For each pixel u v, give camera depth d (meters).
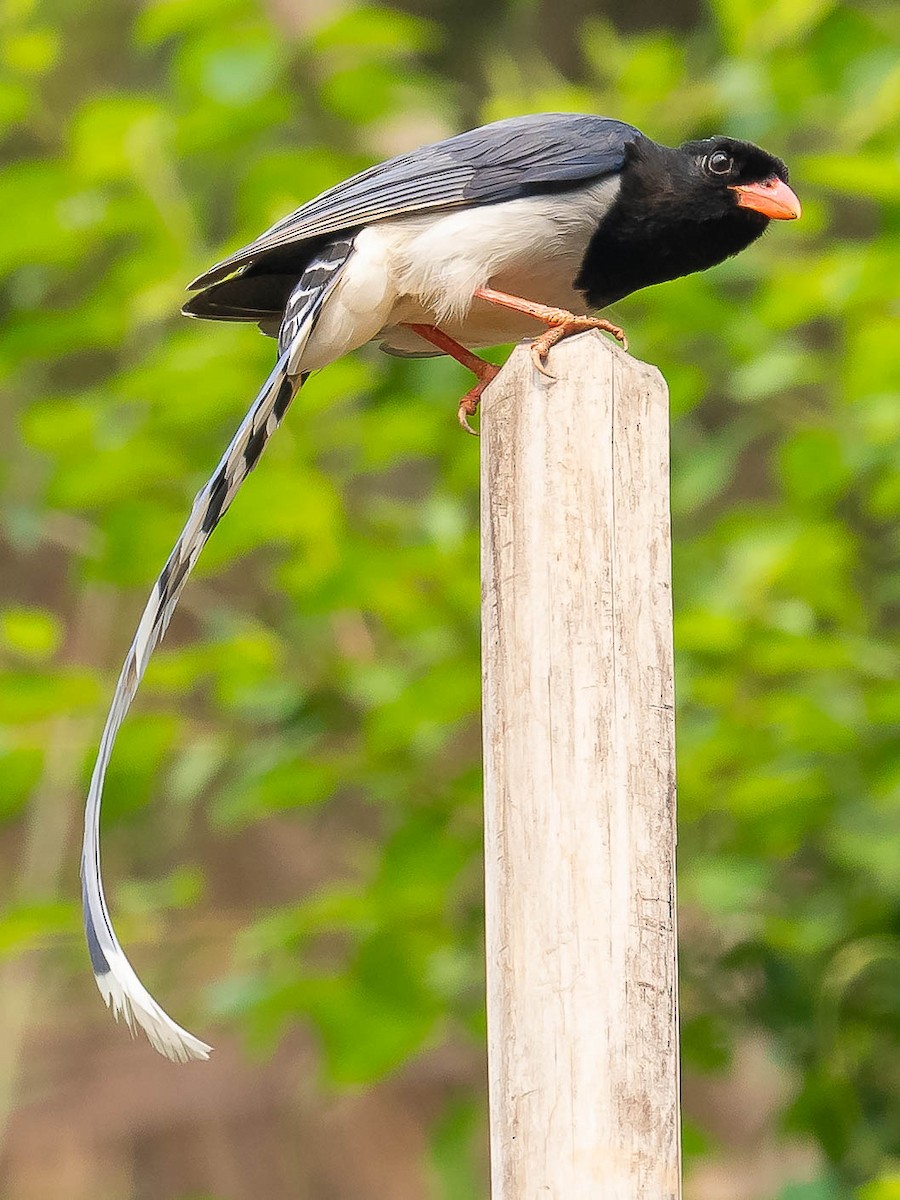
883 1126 10.59
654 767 5.68
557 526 5.76
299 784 10.36
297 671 10.66
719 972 10.95
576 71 15.91
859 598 10.89
